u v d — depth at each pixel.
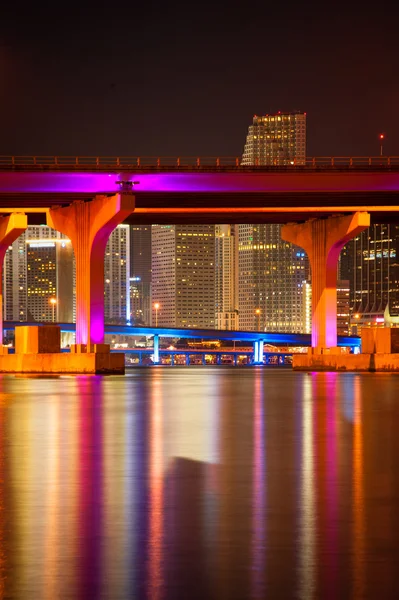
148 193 168.00
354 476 29.34
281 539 19.91
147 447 38.94
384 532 20.55
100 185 164.25
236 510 23.23
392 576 17.05
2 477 29.48
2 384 119.94
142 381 136.50
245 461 33.59
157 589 16.34
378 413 61.09
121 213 165.00
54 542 19.73
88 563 18.02
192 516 22.50
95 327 173.38
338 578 16.94
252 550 18.97
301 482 28.03
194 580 16.86
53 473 30.47
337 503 24.25
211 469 31.38
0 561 18.20
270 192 169.38
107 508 23.64
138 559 18.31
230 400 79.25
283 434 44.94
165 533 20.55
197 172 165.38
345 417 57.25
